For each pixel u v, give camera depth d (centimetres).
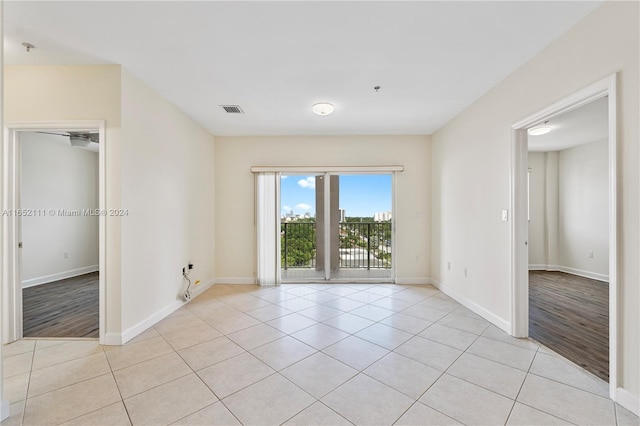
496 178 286
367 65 250
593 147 501
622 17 166
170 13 185
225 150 461
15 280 256
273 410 165
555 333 270
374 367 210
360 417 159
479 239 317
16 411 164
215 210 461
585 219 515
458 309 337
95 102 247
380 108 346
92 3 174
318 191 481
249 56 236
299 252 489
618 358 169
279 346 244
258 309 338
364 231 490
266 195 455
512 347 241
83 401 173
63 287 447
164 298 314
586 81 189
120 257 246
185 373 203
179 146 348
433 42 217
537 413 161
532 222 573
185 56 235
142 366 212
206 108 345
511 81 262
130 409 166
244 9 182
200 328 283
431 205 455
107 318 248
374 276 493
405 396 177
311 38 212
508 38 212
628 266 164
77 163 534
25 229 450
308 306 349
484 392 181
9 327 253
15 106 248
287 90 297
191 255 379
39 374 202
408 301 368
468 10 183
